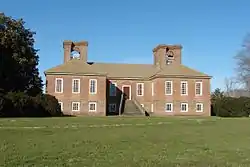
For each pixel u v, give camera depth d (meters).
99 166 14.36
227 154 18.02
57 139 22.72
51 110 58.00
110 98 76.12
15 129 27.81
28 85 66.69
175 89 73.25
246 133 28.25
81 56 75.50
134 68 80.81
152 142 22.44
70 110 69.38
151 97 76.62
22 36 62.88
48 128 29.44
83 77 70.44
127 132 27.59
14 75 60.69
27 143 20.66
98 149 18.98
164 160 16.05
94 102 70.50
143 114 70.75
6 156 16.25
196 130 30.19
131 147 20.06
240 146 21.16
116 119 43.12
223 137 25.62
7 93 53.78
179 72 74.44
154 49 82.75
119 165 14.64
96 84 70.88
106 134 25.97
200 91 74.06
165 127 32.47
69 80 69.88
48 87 69.12
